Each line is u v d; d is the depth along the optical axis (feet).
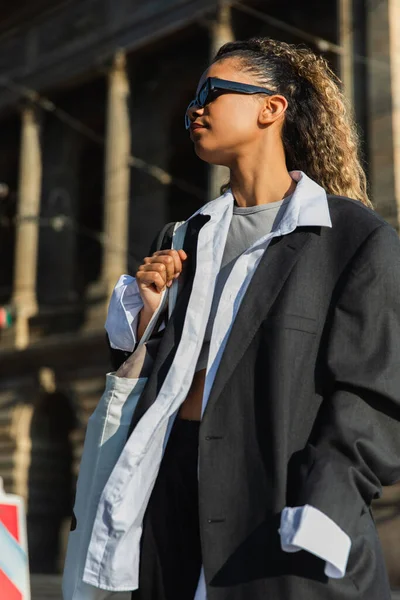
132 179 80.69
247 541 5.94
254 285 6.69
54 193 87.20
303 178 7.34
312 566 5.74
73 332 80.02
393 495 53.67
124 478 6.60
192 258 7.54
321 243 6.79
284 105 7.63
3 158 94.58
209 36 72.49
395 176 57.52
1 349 82.58
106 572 6.52
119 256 77.71
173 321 7.20
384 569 6.08
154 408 6.77
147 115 80.84
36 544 77.92
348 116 8.82
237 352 6.48
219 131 7.50
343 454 5.85
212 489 6.16
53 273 85.20
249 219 7.43
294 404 6.27
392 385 6.08
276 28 71.61
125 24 80.07
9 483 79.00
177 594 6.60
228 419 6.33
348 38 62.28
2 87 90.43
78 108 87.10
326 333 6.46
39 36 88.22
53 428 81.82
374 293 6.35
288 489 5.99
